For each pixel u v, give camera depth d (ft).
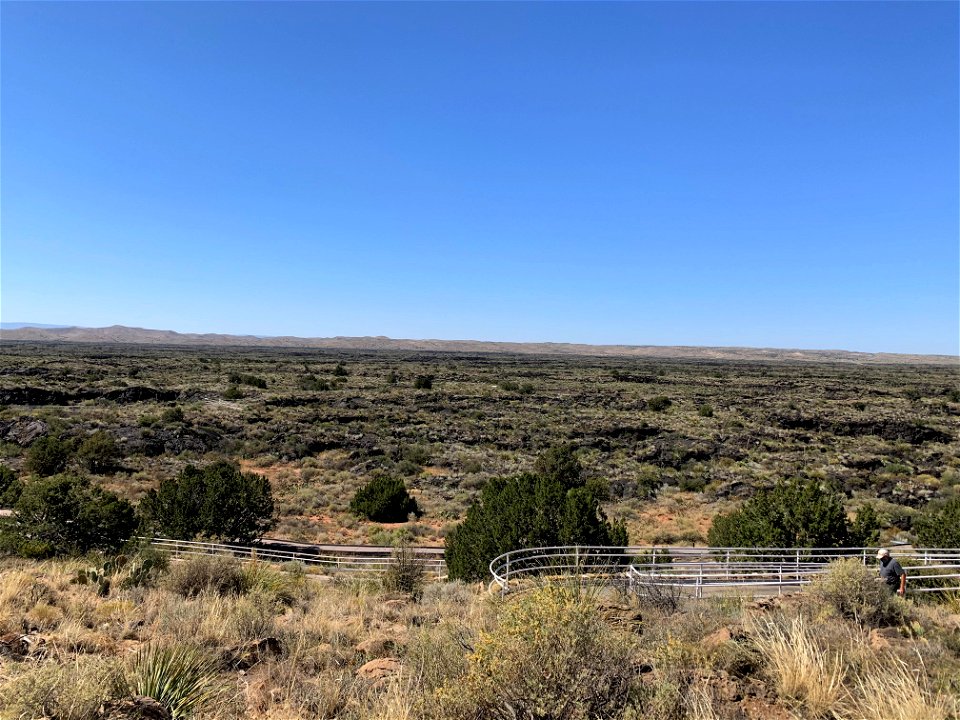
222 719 15.65
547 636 13.69
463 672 15.40
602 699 13.80
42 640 21.25
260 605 31.55
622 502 111.65
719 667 17.85
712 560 55.01
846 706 15.07
